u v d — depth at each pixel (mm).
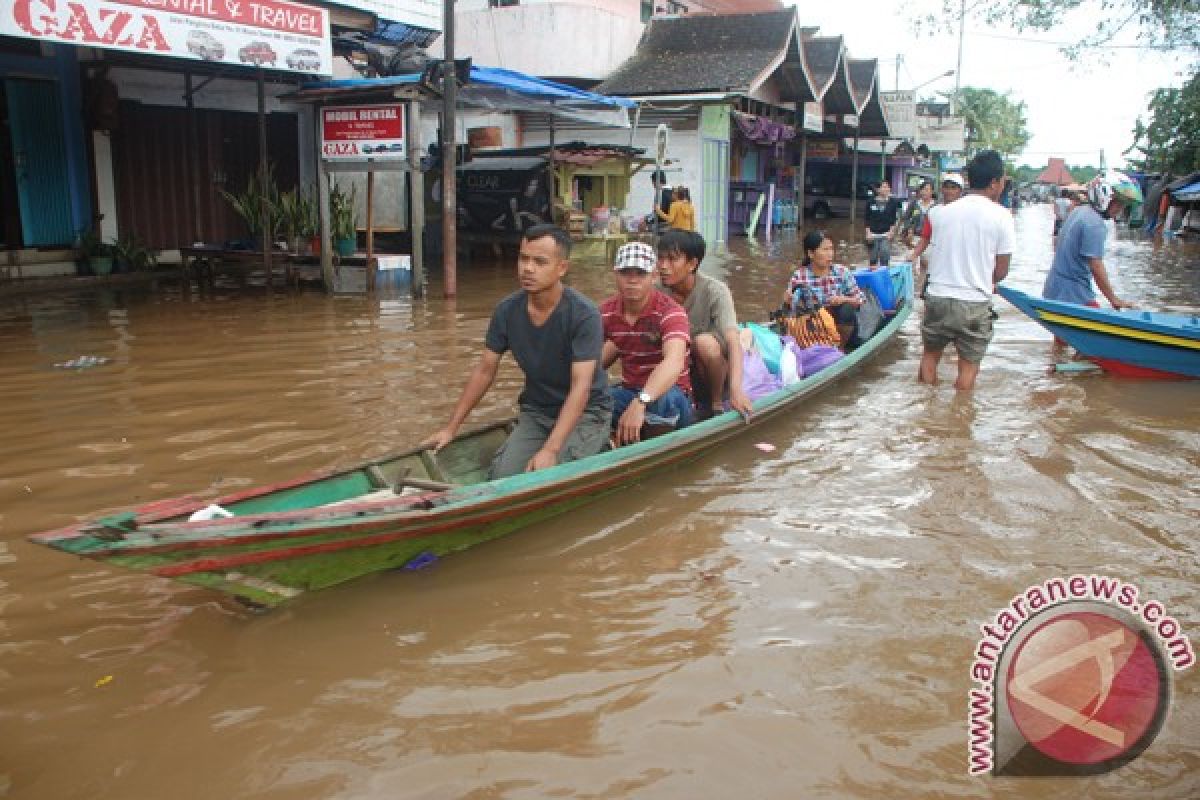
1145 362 7742
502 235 17078
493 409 6555
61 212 12867
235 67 14141
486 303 11352
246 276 13781
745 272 15672
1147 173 34969
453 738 3064
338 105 11602
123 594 3939
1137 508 4945
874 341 8031
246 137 14859
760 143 25391
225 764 2928
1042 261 20172
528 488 4250
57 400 6629
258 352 8289
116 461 5402
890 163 40438
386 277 12547
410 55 14352
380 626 3732
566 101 15367
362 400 6734
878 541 4535
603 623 3777
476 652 3562
